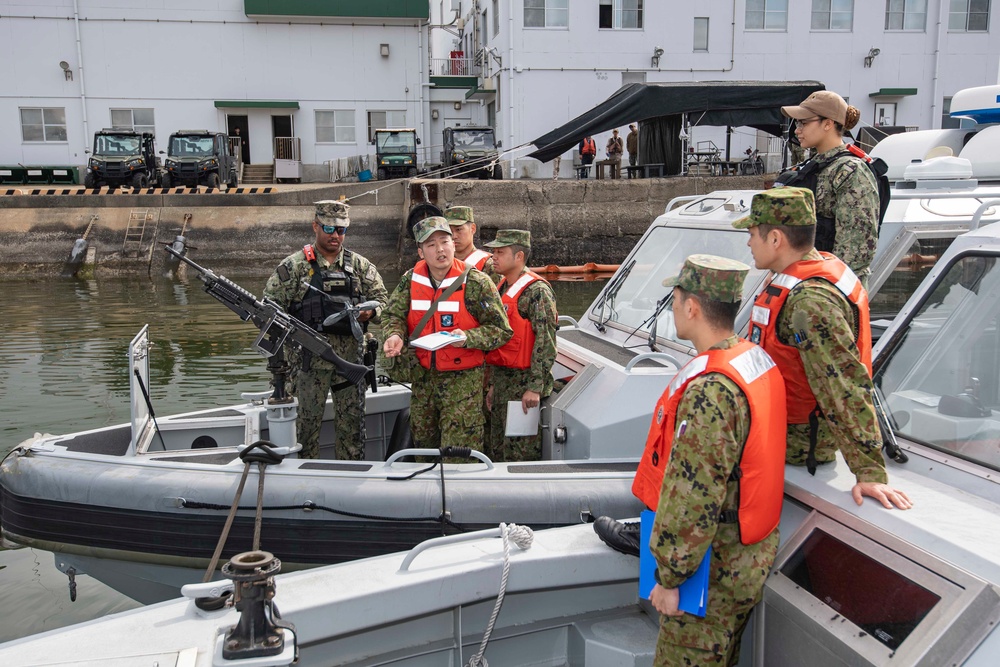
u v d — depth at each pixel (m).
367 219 19.86
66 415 6.99
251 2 24.86
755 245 2.17
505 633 2.38
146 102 25.31
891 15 25.50
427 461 3.55
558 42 24.28
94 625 1.94
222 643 1.81
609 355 3.77
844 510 2.02
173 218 19.48
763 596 2.08
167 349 9.96
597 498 3.04
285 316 3.41
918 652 1.65
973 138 4.59
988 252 2.35
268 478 3.21
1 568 4.02
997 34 25.80
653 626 2.41
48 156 25.14
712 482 1.76
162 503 3.23
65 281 18.08
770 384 1.89
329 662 2.14
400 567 2.22
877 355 2.55
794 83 13.68
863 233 2.78
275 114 26.30
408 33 26.45
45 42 24.55
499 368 3.81
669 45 24.73
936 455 2.20
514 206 19.52
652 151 19.44
